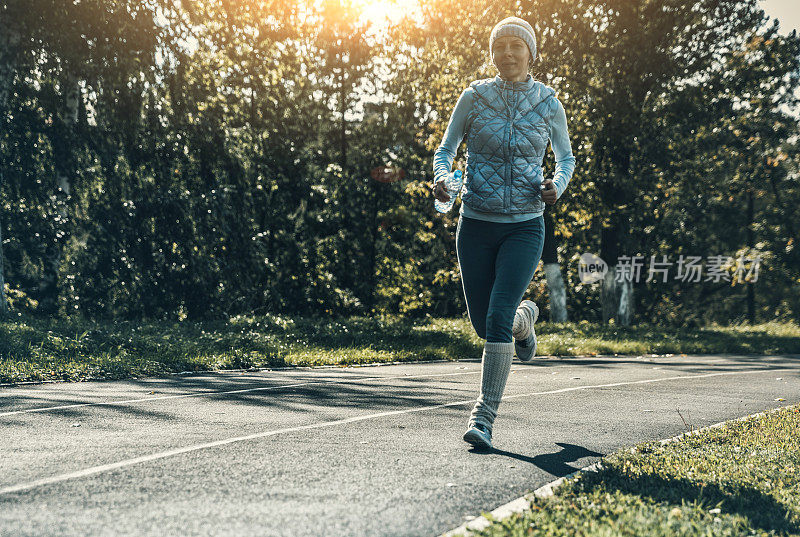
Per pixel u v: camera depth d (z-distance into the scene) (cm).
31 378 759
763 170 3120
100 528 271
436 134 2483
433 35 2581
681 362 1311
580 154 2348
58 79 1587
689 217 4131
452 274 2784
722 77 2486
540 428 516
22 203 1717
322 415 547
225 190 1775
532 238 445
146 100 1642
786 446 458
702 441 471
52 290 1775
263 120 1902
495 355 429
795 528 286
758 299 4812
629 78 2319
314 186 2411
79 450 408
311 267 2341
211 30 1639
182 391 685
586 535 264
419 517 293
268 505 303
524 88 450
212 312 1769
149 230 1711
